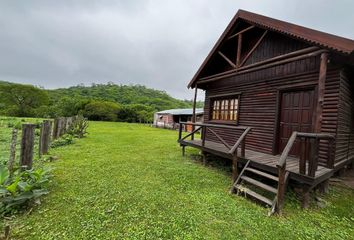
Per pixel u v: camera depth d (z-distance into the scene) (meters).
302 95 5.05
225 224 2.74
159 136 14.22
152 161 6.26
